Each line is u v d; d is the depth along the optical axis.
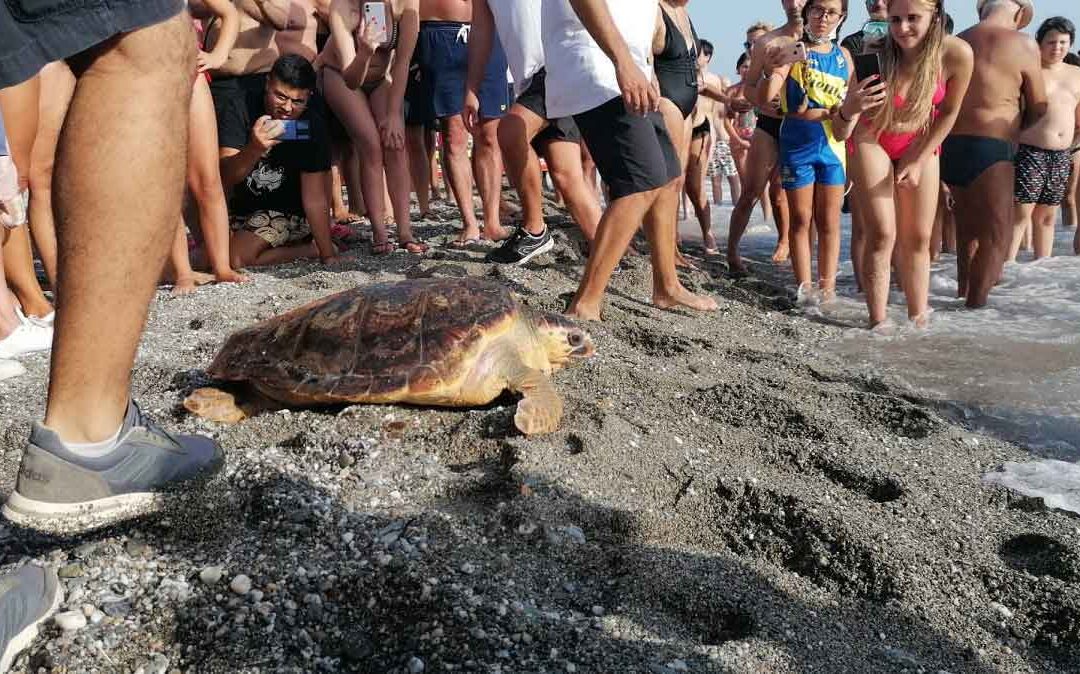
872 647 2.19
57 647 1.90
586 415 3.21
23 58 1.72
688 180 8.58
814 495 2.85
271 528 2.38
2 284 3.99
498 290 3.53
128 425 2.03
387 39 6.26
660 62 5.96
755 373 4.23
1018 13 8.08
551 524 2.48
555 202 10.08
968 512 2.89
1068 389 4.25
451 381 3.18
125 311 1.91
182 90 1.94
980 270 6.04
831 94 6.23
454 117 6.98
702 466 2.95
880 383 4.34
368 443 2.90
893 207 5.36
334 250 6.30
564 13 4.38
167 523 2.33
